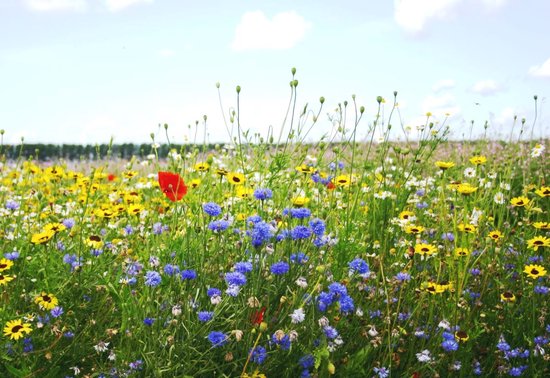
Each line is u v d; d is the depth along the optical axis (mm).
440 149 3689
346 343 1475
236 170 2352
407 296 1678
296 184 2109
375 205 2098
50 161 5562
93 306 1538
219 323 1396
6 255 1619
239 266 1416
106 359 1418
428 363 1414
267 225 1434
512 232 2070
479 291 1769
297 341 1367
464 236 1844
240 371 1323
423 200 2432
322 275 1499
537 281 1753
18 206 2139
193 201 1956
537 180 2893
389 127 2203
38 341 1414
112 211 2113
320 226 1530
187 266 1568
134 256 1764
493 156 3332
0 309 1437
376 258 1729
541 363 1552
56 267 1640
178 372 1321
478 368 1517
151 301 1416
